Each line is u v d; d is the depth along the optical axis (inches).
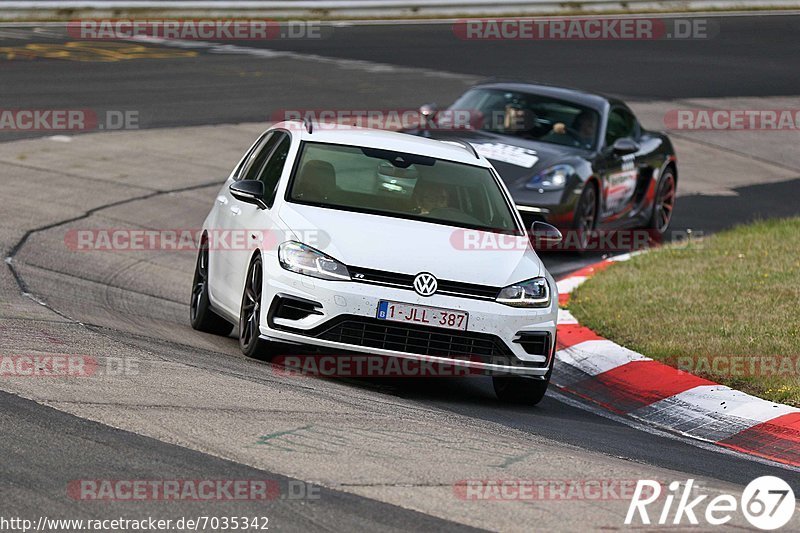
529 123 1964.8
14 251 1534.2
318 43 3927.2
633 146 1968.5
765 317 1375.5
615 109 2076.8
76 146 2289.6
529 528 669.9
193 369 985.5
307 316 1019.9
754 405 1104.2
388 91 3129.9
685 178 2662.4
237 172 1326.3
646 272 1652.3
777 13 5339.6
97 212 1852.9
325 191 1126.4
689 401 1133.1
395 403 979.3
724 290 1513.3
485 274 1047.6
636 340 1315.2
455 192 1169.4
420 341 1020.5
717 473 891.4
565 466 815.7
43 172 2063.2
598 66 3814.0
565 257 1905.8
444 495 713.6
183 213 1926.7
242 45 3789.4
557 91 2050.9
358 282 1017.5
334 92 3070.9
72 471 698.2
